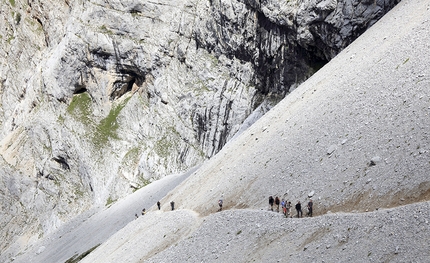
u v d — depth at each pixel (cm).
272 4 10194
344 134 4953
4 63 16388
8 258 11988
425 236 3077
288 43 10138
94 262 6919
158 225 6506
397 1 8375
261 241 4325
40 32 15562
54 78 13862
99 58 13350
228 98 11388
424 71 4784
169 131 12000
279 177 5250
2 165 13950
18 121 14975
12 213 13175
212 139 11406
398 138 4216
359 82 5678
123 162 12081
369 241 3369
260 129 7144
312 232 3938
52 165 13100
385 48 6044
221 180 6469
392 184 3800
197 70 12119
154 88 12700
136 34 13050
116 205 10962
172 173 11456
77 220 11462
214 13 11838
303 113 6231
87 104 13575
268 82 10838
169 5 12875
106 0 13450
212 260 4575
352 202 4009
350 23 8856
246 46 11125
